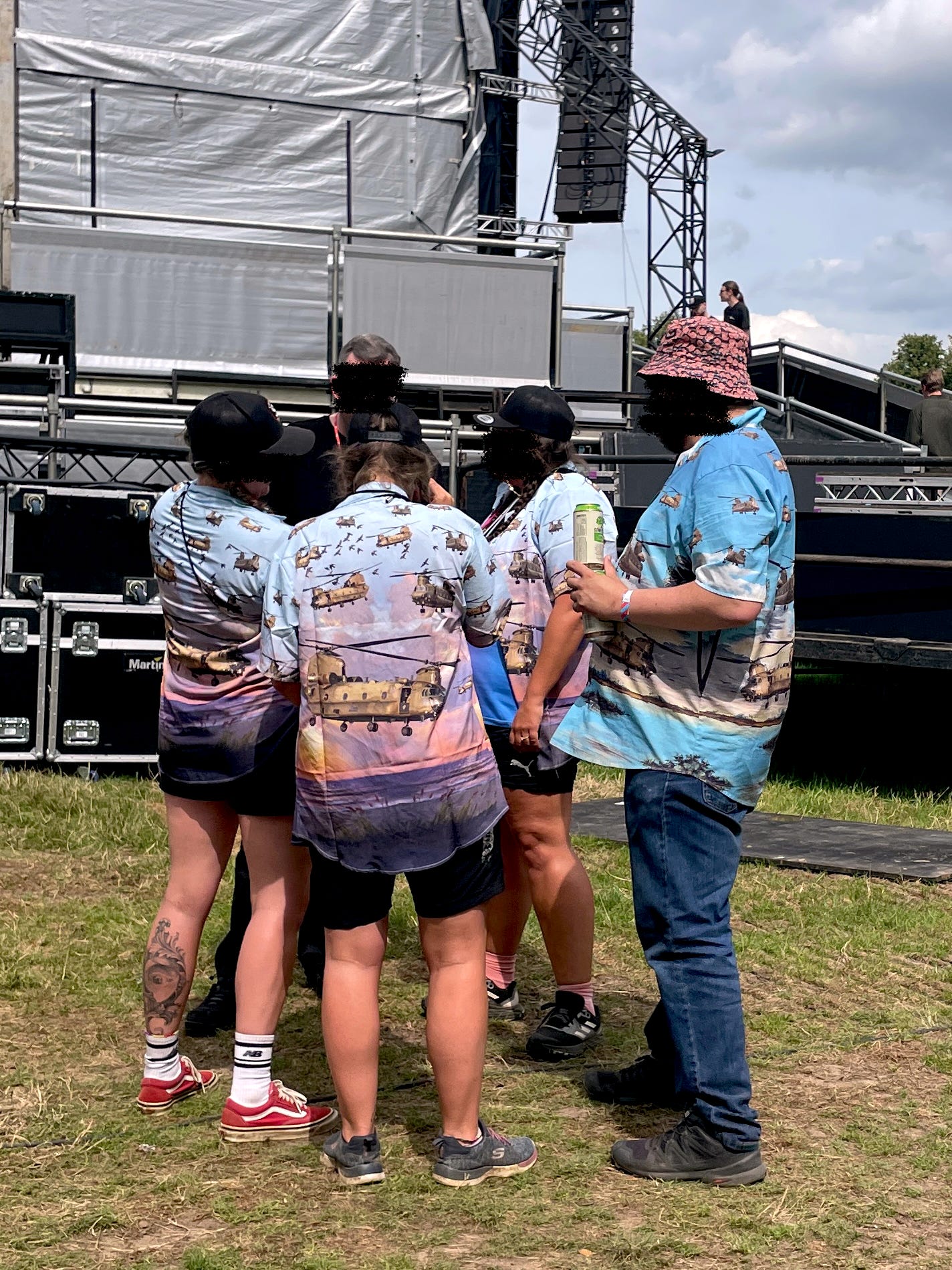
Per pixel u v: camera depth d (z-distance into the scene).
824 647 7.74
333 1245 2.68
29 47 13.70
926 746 8.83
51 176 13.91
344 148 15.06
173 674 3.34
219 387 11.67
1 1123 3.26
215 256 11.62
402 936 4.96
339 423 4.09
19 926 4.95
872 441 16.61
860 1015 4.13
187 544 3.25
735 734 2.99
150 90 14.19
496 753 3.83
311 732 2.92
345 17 14.96
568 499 3.81
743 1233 2.74
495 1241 2.70
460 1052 2.97
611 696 3.10
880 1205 2.88
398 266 11.82
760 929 5.06
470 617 3.02
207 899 3.42
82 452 7.97
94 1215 2.78
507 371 12.14
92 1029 3.96
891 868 5.77
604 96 27.03
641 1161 3.02
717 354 3.04
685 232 30.16
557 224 16.81
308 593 2.93
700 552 2.92
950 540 7.28
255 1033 3.21
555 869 3.83
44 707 7.74
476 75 15.71
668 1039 3.42
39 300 9.75
